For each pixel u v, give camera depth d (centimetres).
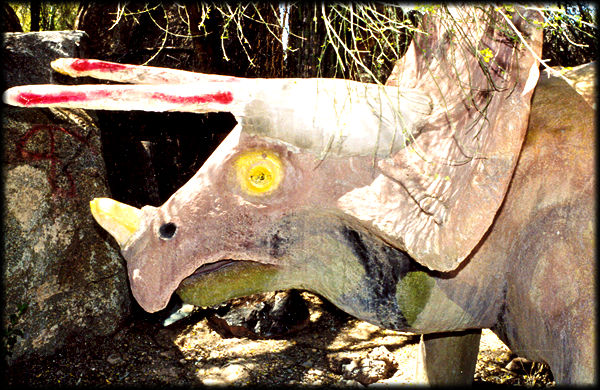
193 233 202
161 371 388
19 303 380
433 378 299
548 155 212
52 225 401
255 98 188
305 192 203
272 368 392
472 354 304
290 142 195
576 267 202
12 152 381
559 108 215
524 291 216
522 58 184
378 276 215
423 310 221
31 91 174
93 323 425
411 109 206
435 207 193
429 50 226
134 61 586
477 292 225
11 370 372
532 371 368
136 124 564
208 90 184
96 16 576
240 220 204
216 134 660
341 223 210
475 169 185
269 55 500
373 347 425
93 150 433
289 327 453
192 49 593
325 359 409
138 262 205
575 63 306
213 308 467
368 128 195
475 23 201
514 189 215
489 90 190
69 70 198
